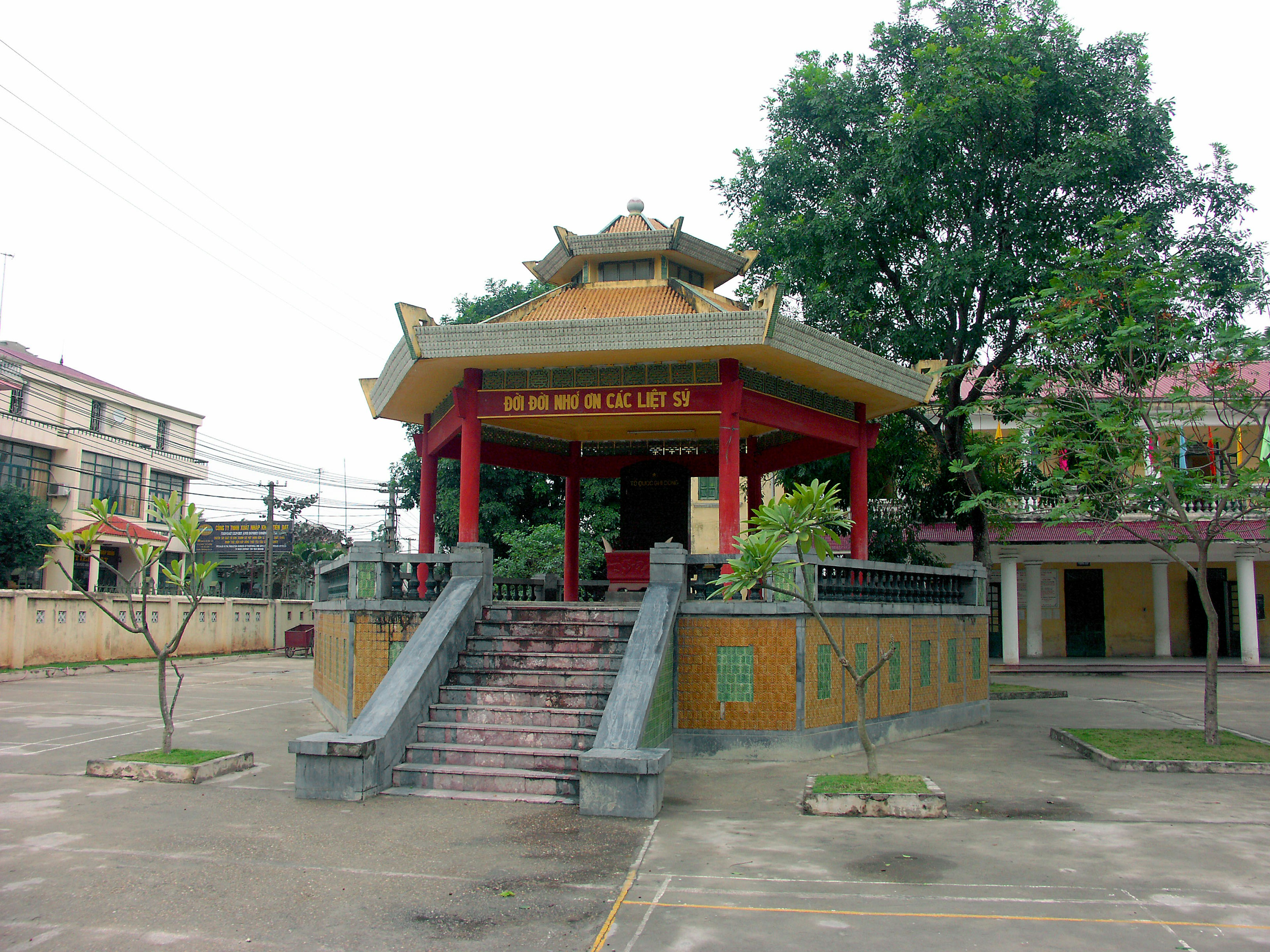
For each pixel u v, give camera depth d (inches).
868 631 470.0
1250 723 590.6
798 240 722.8
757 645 414.0
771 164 749.3
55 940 196.2
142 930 202.5
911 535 861.8
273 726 534.0
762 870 246.8
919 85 675.4
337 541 1980.8
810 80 753.0
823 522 325.7
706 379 454.6
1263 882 239.0
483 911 214.8
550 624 428.5
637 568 574.6
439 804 319.0
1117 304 508.7
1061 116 686.5
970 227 700.0
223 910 215.0
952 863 254.7
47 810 310.8
